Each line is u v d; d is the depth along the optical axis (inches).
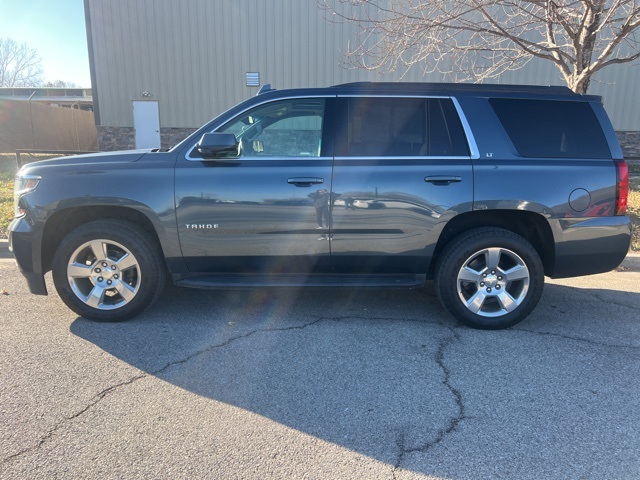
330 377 129.3
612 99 636.7
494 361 139.6
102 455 96.3
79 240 156.3
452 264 157.8
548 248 161.8
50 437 101.5
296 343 149.8
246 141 158.9
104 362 135.1
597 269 161.6
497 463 96.0
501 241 155.9
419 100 159.9
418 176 153.6
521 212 160.2
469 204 154.0
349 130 157.9
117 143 662.5
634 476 92.3
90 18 632.4
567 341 153.9
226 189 153.3
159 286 162.2
